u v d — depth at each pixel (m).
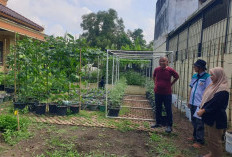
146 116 6.80
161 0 16.70
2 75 9.20
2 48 12.76
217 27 6.18
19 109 6.36
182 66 9.01
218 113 3.16
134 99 10.20
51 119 5.81
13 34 12.30
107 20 34.03
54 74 6.88
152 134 4.89
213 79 3.22
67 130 4.94
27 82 6.69
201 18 7.36
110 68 13.50
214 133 3.25
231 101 4.70
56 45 7.05
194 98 4.32
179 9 13.44
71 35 6.98
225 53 5.25
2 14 11.89
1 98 7.46
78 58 7.17
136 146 4.22
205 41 7.03
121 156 3.73
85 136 4.59
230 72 4.95
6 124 4.51
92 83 15.04
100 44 31.06
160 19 16.73
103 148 4.04
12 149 3.80
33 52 6.83
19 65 7.41
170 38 11.81
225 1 5.79
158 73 5.18
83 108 7.35
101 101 8.00
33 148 3.88
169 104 5.09
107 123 5.66
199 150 4.12
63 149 3.89
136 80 13.01
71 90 7.58
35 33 13.98
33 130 4.80
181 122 6.14
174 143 4.46
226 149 4.03
